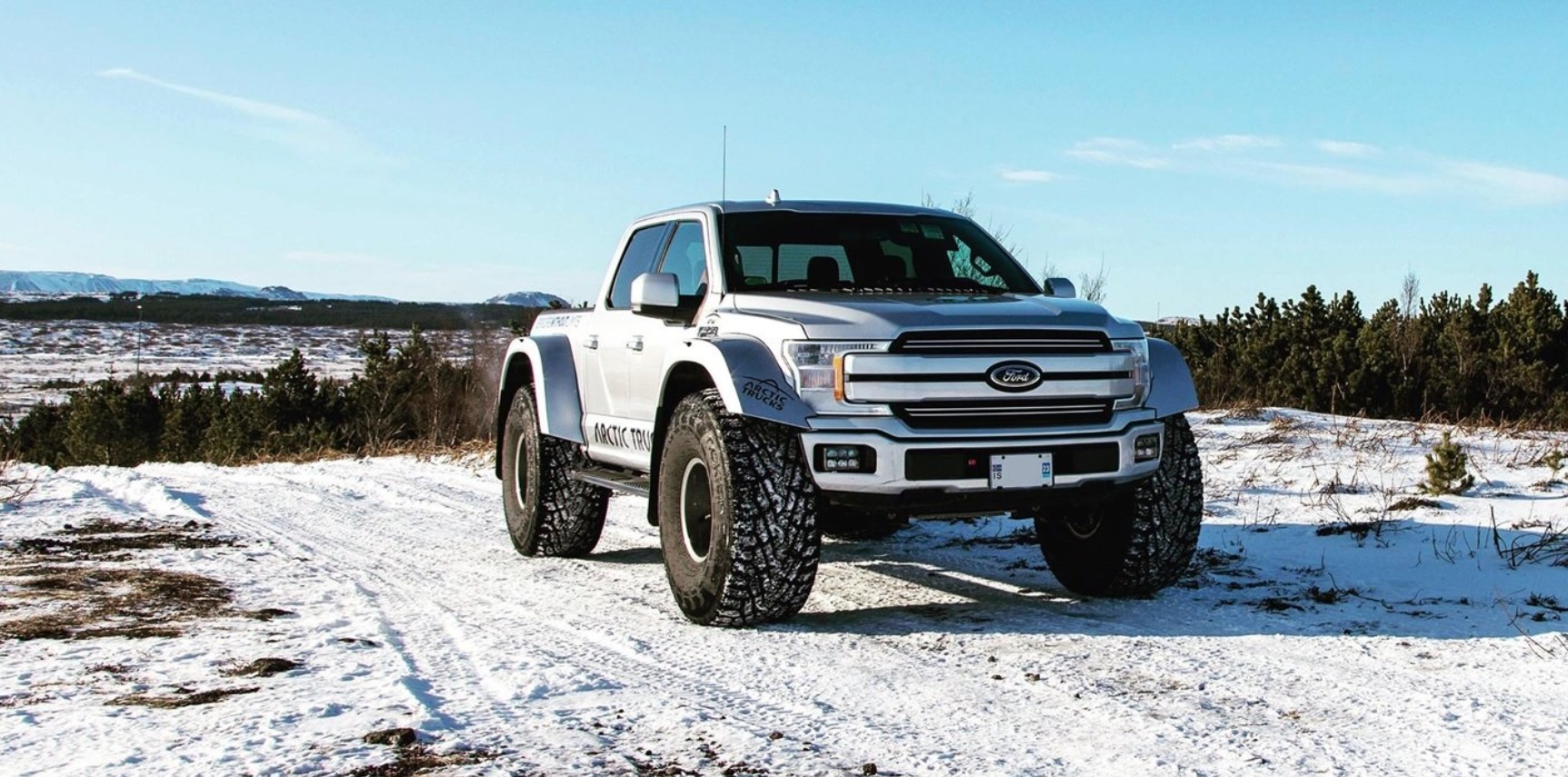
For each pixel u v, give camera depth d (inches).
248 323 6077.8
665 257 302.8
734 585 232.7
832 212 292.0
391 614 255.1
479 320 1049.5
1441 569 280.7
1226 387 759.1
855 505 234.2
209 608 262.2
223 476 602.2
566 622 247.4
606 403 312.8
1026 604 262.8
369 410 976.9
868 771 150.6
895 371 231.0
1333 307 820.6
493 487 536.7
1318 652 211.6
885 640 228.1
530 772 148.3
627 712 176.4
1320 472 435.8
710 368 242.4
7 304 7135.8
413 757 153.7
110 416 1337.4
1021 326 237.6
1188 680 195.3
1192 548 257.8
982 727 170.6
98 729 166.4
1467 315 719.1
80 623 244.8
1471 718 170.9
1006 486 234.4
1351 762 153.3
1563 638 214.4
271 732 163.9
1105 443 240.5
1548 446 485.7
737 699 185.2
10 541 368.8
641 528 397.1
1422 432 536.1
